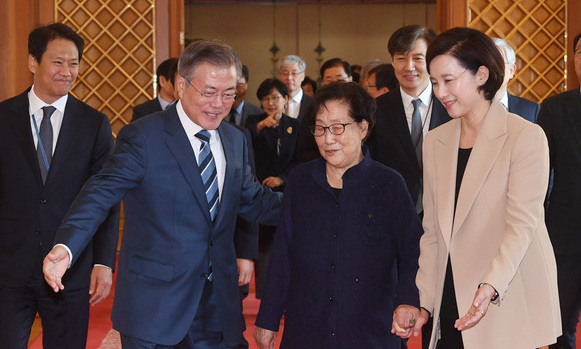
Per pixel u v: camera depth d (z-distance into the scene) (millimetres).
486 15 7359
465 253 2408
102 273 3115
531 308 2396
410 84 3488
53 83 3117
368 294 2461
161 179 2467
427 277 2496
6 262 3068
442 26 7527
